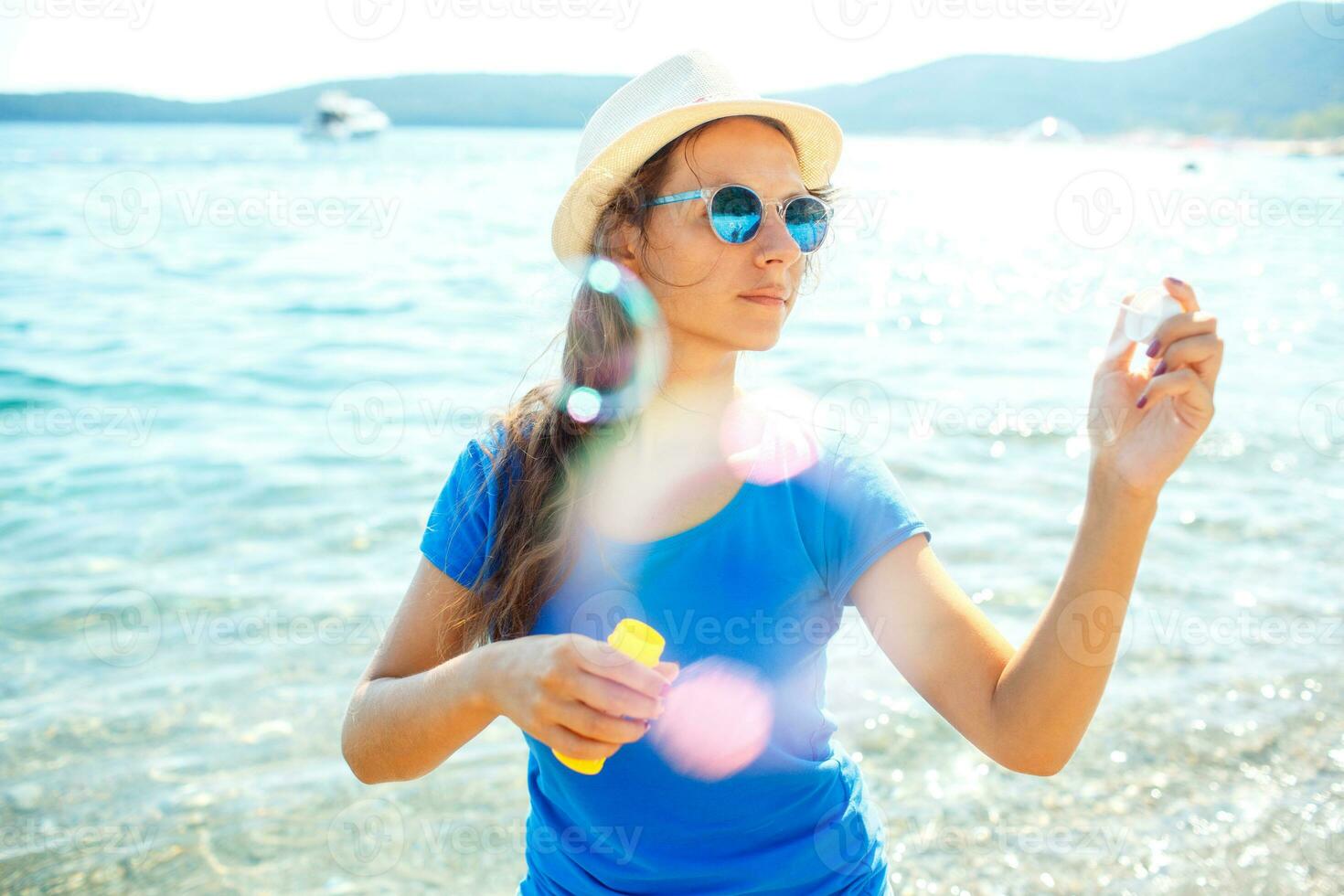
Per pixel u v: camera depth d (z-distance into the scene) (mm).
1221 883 3107
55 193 29922
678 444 1583
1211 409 1191
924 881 3133
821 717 1533
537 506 1571
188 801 3555
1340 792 3498
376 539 5645
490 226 22203
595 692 1146
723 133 1586
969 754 3748
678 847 1482
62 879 3188
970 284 13305
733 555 1482
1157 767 3654
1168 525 5668
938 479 6270
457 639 1646
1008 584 4820
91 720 3980
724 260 1538
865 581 1480
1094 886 3111
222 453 7133
